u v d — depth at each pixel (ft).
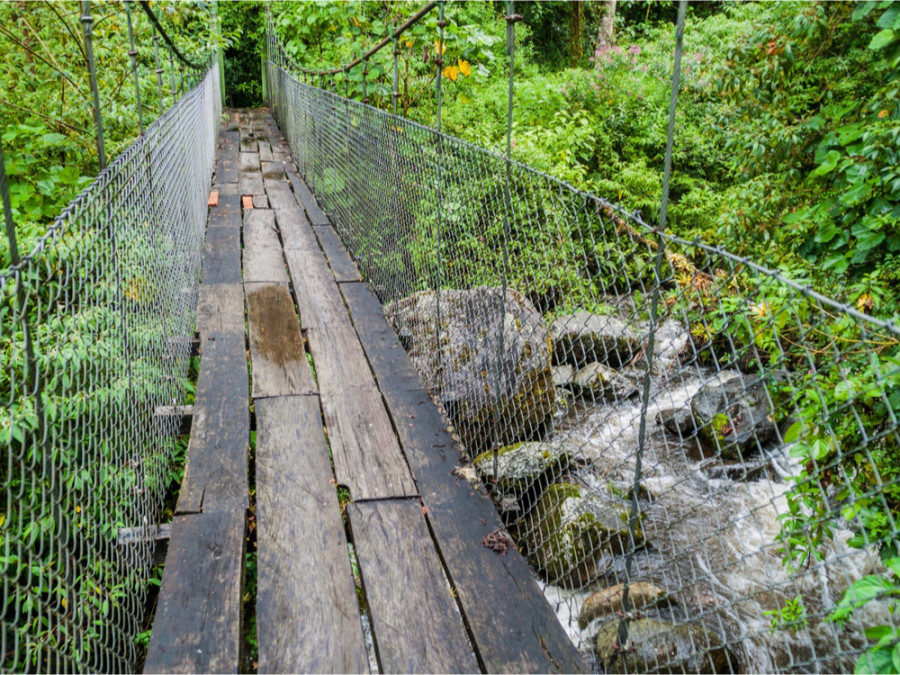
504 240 8.11
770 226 10.18
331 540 7.44
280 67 42.47
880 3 7.23
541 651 6.11
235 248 18.85
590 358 13.93
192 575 6.75
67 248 4.94
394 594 6.75
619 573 8.87
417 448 9.43
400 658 6.00
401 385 11.30
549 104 29.32
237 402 10.46
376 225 15.26
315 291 15.65
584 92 31.68
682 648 6.88
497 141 22.31
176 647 5.90
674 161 28.04
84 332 5.42
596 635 7.28
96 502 5.63
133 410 7.13
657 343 14.93
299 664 5.86
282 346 12.67
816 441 5.12
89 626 5.13
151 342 8.46
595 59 38.09
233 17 57.67
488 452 9.55
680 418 12.61
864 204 8.25
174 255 11.22
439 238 10.34
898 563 3.55
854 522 6.29
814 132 9.61
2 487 3.96
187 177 14.89
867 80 9.25
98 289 6.10
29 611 4.01
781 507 10.47
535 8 45.03
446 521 7.89
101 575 5.60
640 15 53.62
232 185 27.02
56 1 14.11
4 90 13.99
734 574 9.09
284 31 29.99
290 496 8.19
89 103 14.48
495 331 9.36
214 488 8.24
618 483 10.61
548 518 8.95
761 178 10.17
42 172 13.16
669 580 8.91
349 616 6.41
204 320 13.71
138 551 6.83
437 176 10.35
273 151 35.76
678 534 9.77
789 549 6.54
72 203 5.19
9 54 14.08
